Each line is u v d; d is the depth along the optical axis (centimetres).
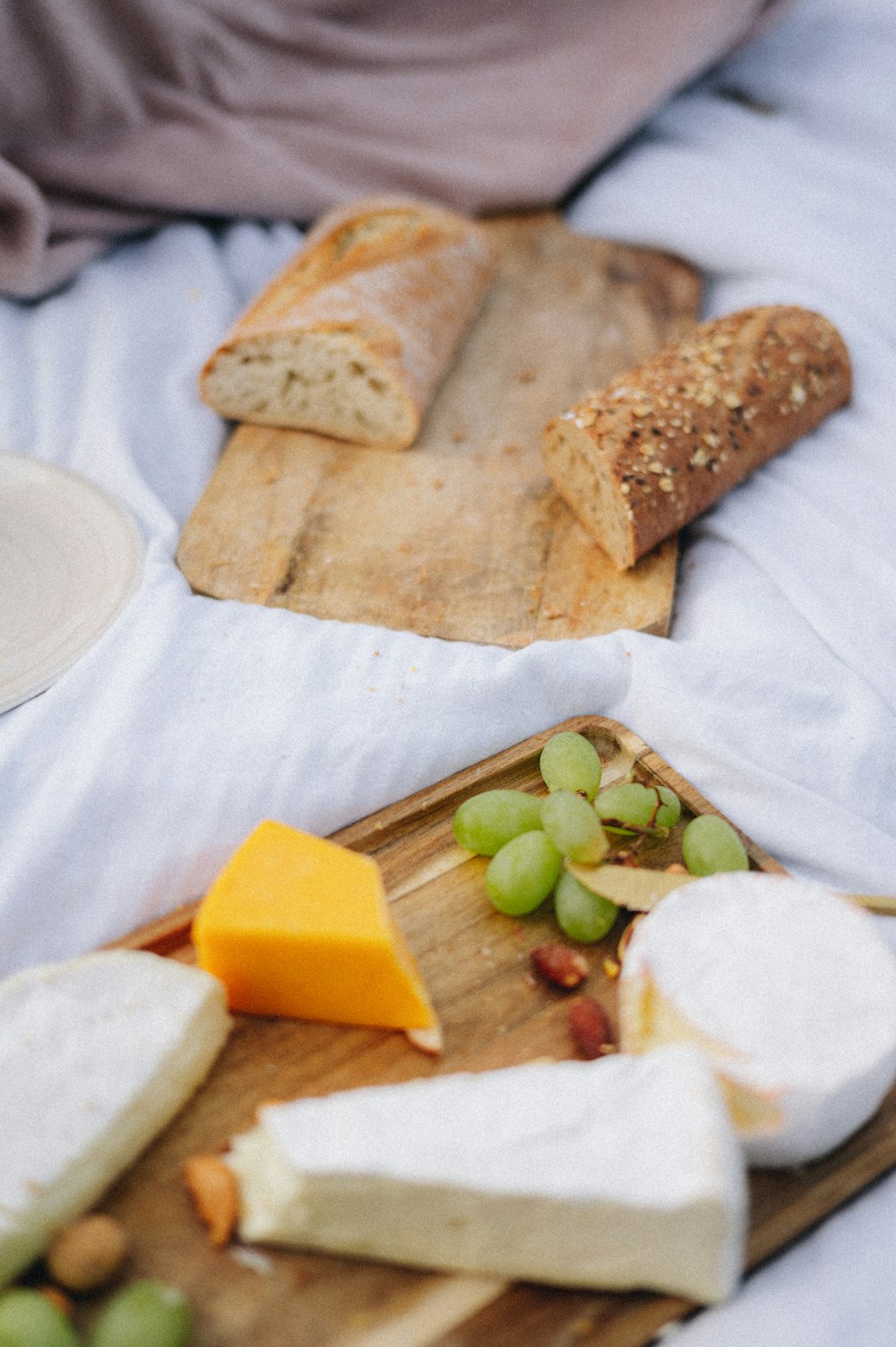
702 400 75
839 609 71
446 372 85
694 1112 51
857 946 54
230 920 55
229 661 66
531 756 65
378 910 56
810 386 78
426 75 95
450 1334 51
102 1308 51
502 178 96
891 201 92
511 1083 52
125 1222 53
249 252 92
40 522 73
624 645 68
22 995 55
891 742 66
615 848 62
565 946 59
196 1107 56
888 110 99
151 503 75
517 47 95
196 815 62
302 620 69
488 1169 50
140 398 81
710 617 73
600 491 73
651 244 94
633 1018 55
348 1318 51
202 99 90
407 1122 51
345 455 79
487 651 68
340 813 64
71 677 65
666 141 101
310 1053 57
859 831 64
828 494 76
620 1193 49
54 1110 53
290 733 64
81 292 87
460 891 61
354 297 80
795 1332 52
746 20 96
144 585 69
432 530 75
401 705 65
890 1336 52
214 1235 52
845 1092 52
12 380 82
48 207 88
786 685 67
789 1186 54
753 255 89
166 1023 54
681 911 55
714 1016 53
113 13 85
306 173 93
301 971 56
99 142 89
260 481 77
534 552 74
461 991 58
